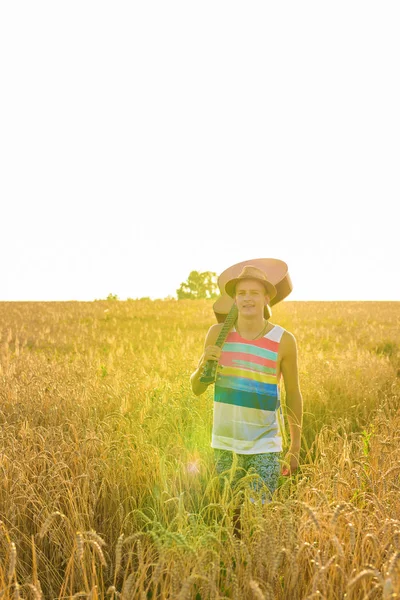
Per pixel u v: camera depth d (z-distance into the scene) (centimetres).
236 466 368
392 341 1844
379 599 259
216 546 288
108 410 655
